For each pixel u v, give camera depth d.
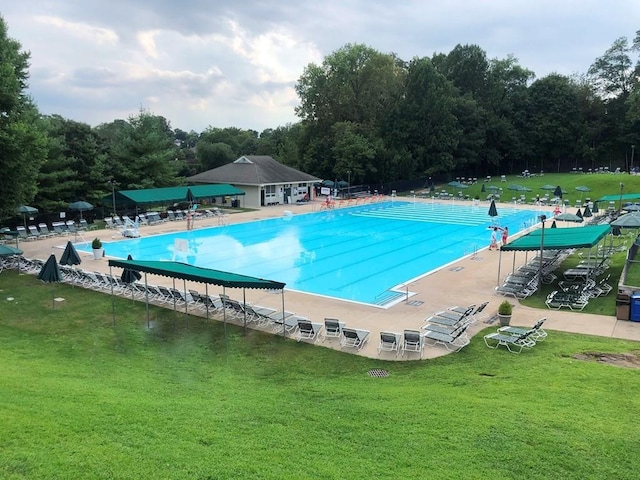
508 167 86.31
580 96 82.88
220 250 30.48
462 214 47.16
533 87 82.56
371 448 7.95
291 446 7.93
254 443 7.96
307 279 23.53
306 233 36.75
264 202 53.41
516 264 25.75
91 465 6.77
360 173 64.75
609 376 11.45
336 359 13.82
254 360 13.82
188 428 8.40
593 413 9.27
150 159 47.62
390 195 64.50
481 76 82.62
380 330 16.05
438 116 69.50
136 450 7.36
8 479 6.23
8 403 8.83
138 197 40.69
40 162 27.75
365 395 10.77
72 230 35.56
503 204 54.56
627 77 83.31
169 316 17.64
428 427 8.73
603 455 7.75
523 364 12.75
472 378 11.91
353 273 24.69
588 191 52.72
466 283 22.17
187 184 54.69
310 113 75.06
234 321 17.08
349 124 68.56
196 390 11.32
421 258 28.20
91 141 44.47
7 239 32.66
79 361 13.42
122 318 17.44
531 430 8.53
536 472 7.29
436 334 14.80
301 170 72.06
